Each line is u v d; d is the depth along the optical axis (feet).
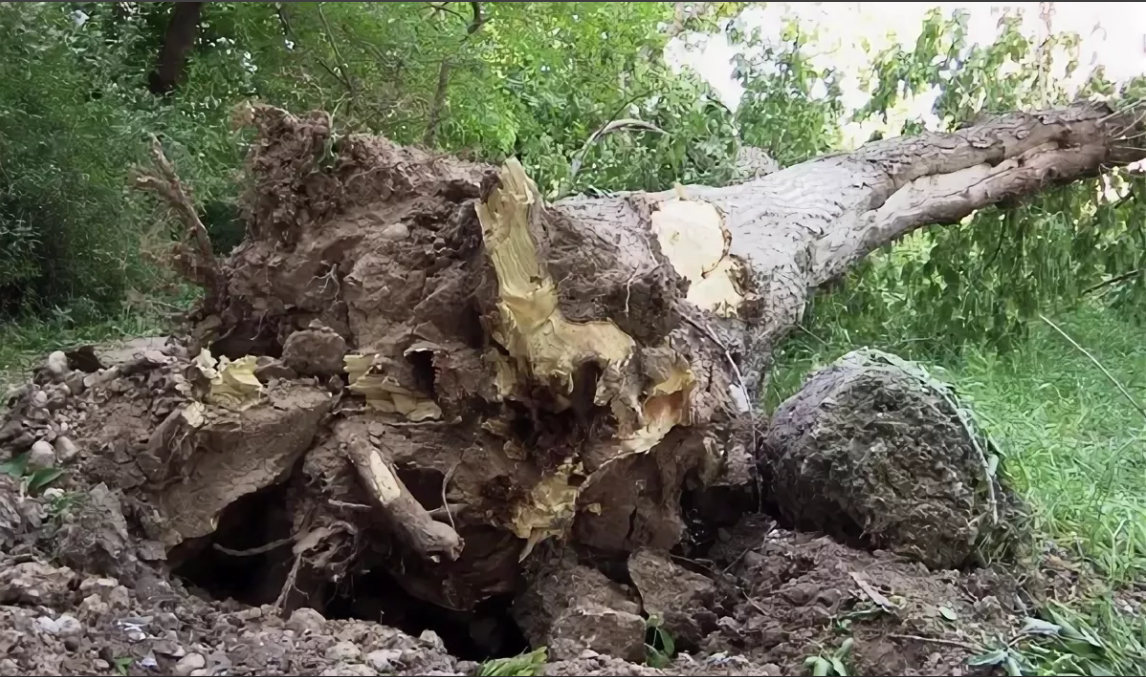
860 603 7.00
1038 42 18.78
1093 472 10.84
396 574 7.90
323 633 6.50
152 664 5.80
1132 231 15.80
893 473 7.98
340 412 7.83
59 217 15.12
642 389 7.57
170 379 7.97
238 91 18.92
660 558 8.14
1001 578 7.82
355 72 17.74
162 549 7.31
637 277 7.40
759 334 11.98
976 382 13.80
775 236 13.07
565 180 16.33
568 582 7.83
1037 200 15.85
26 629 5.78
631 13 21.12
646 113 18.99
